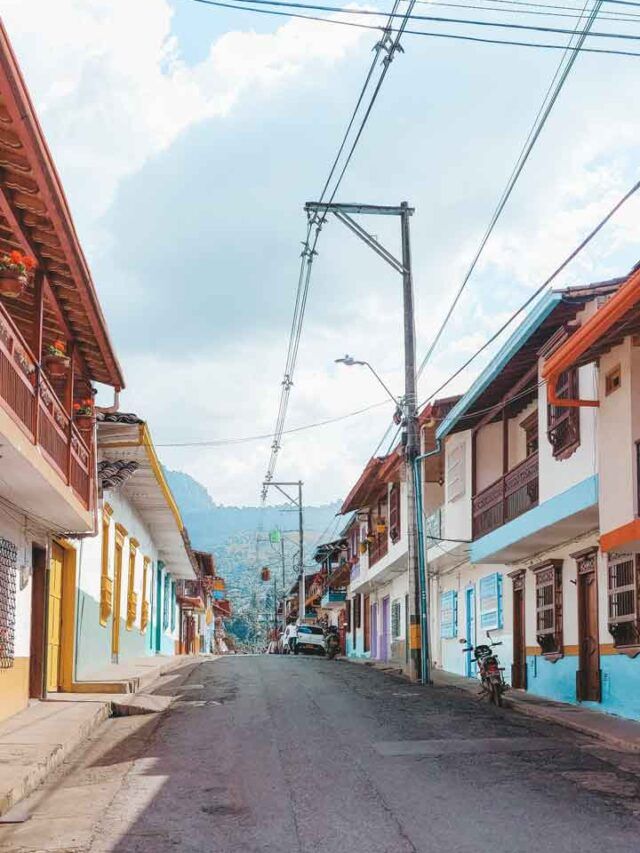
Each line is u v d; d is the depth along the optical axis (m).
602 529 13.38
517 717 15.27
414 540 22.88
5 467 10.91
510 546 18.39
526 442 20.22
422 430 25.48
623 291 10.98
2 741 10.95
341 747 11.30
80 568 18.31
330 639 41.25
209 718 14.20
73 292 12.28
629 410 12.67
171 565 37.88
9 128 8.34
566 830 7.23
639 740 11.98
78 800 8.52
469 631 25.08
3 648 12.73
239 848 6.85
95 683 17.27
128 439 18.59
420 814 7.79
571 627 17.34
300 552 59.06
